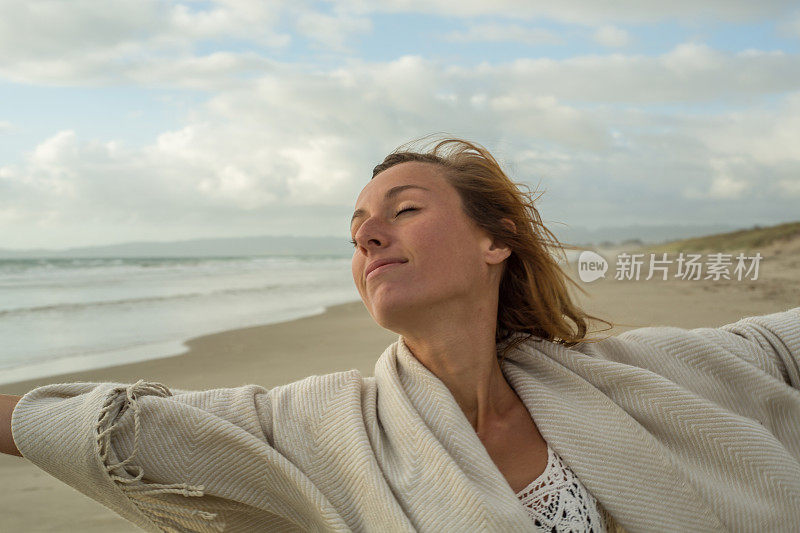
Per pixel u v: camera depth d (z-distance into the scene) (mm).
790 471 1436
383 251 1367
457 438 1347
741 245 27781
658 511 1387
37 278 24203
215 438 1354
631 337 1694
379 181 1448
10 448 1356
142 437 1344
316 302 14789
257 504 1376
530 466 1432
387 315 1346
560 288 1646
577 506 1383
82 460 1301
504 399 1518
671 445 1473
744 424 1454
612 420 1461
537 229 1590
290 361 7023
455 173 1458
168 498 1354
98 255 191250
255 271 32469
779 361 1659
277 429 1410
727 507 1395
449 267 1366
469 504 1236
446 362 1438
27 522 2914
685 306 9141
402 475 1312
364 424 1400
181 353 7664
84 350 7953
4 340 8750
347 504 1330
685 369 1597
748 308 9102
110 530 2836
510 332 1663
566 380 1541
